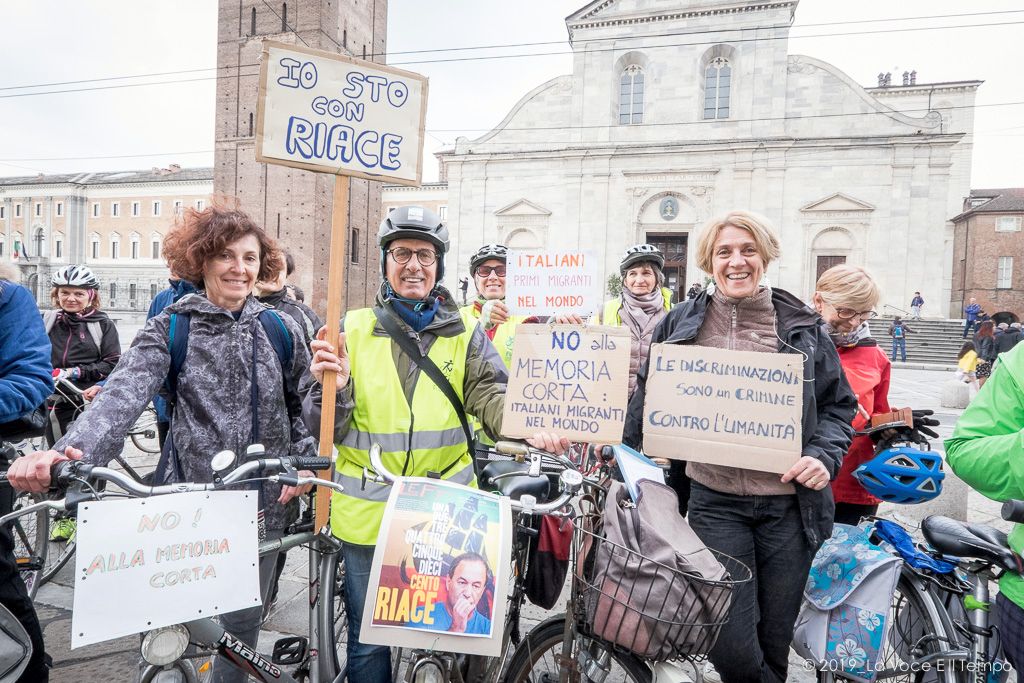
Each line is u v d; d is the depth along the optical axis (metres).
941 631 2.14
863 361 2.85
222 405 2.03
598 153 27.02
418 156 2.13
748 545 2.12
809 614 2.25
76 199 56.78
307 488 2.04
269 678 1.85
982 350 15.08
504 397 2.18
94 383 4.36
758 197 25.61
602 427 2.07
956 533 2.05
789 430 2.02
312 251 31.16
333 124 2.03
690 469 2.26
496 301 4.18
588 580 1.80
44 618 3.14
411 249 2.04
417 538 1.65
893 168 24.41
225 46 32.12
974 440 1.72
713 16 26.03
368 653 1.97
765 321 2.23
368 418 1.99
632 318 3.95
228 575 1.63
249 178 32.00
